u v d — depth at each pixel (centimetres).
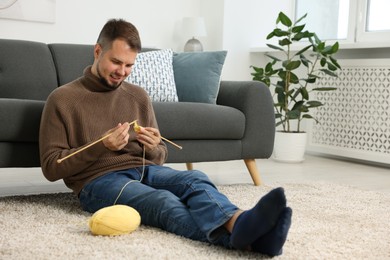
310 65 439
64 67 288
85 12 418
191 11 468
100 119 198
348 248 160
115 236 161
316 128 433
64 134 192
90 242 154
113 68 191
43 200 221
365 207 226
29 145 221
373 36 407
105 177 188
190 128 256
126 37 189
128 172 191
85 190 190
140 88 212
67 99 194
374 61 384
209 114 262
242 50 457
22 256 139
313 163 396
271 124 283
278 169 360
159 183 181
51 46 294
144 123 208
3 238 156
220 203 148
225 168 357
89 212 196
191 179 168
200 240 157
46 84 279
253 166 284
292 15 481
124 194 177
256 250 146
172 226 163
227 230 146
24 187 271
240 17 454
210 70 292
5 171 322
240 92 281
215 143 268
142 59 287
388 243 168
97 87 199
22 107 215
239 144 275
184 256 143
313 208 219
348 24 424
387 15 402
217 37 454
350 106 404
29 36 396
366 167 385
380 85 382
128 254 143
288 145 395
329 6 449
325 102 424
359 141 399
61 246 148
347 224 193
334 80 414
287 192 256
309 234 175
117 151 196
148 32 449
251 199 237
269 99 283
